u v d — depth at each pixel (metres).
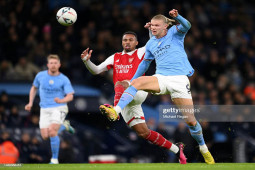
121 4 67.75
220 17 67.44
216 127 43.19
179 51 23.39
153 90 22.95
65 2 59.56
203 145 24.97
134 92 22.50
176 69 23.19
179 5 63.25
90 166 23.12
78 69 51.38
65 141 38.53
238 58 63.19
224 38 64.81
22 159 37.72
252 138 42.56
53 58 32.59
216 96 51.03
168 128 40.38
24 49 51.59
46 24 55.22
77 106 43.50
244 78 59.97
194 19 63.34
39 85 33.00
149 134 25.53
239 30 67.19
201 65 56.88
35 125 40.62
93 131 43.91
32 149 38.22
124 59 26.03
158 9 61.81
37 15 54.97
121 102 22.23
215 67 56.84
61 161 38.03
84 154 41.47
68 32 54.59
